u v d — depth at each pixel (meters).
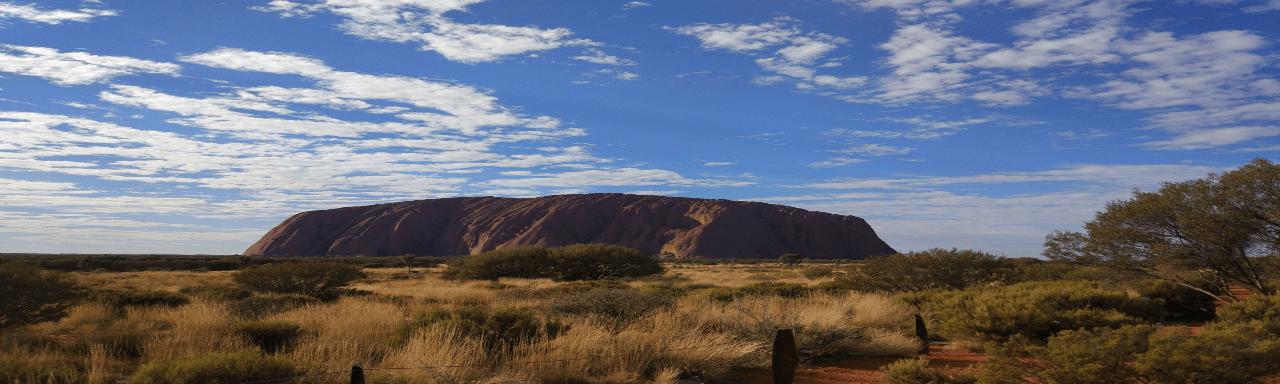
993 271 20.42
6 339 9.34
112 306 15.48
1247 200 13.47
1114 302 12.05
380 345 9.34
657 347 8.42
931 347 10.51
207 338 9.88
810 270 51.94
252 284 27.09
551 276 49.84
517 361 8.00
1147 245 15.04
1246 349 5.37
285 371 6.80
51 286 11.91
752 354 8.97
